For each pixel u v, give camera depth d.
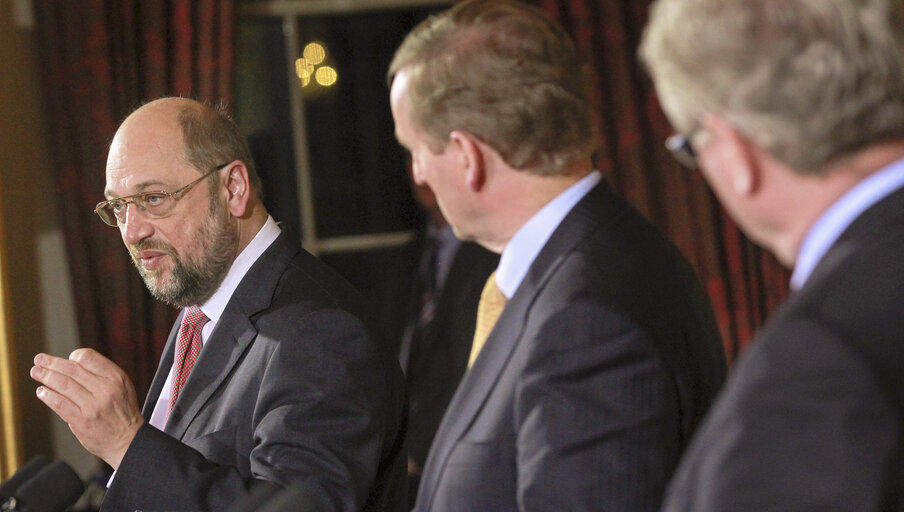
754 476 1.04
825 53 1.12
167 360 3.03
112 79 6.25
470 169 1.86
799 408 1.03
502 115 1.81
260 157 7.12
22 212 6.32
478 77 1.81
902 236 1.08
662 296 1.84
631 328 1.73
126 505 2.27
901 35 1.14
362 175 7.23
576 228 1.88
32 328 6.36
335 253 7.26
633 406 1.71
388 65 7.20
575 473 1.69
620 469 1.68
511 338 1.86
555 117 1.83
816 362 1.04
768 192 1.20
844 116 1.12
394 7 7.14
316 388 2.39
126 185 2.64
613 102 6.59
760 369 1.08
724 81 1.17
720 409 1.13
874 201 1.13
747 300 6.61
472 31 1.84
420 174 1.94
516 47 1.82
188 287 2.68
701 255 6.62
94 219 6.27
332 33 7.18
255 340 2.59
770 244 1.26
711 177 1.27
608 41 6.56
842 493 1.00
